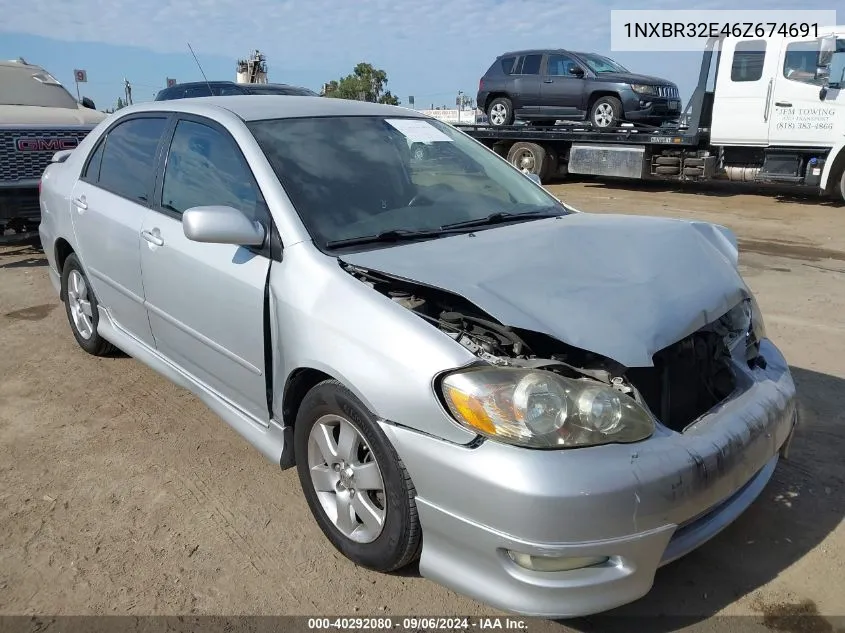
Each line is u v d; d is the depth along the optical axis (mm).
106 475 3404
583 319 2311
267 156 3123
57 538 2932
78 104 9250
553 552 2115
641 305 2443
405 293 2600
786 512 3090
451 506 2254
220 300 3127
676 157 12922
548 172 15008
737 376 2781
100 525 3021
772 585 2658
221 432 3838
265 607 2557
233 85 11844
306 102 3703
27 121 7496
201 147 3465
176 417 4008
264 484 3332
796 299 6199
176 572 2734
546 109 14641
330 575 2721
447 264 2619
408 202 3271
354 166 3295
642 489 2143
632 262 2762
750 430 2508
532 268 2607
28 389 4371
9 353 4980
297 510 3131
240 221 2838
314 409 2729
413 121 3873
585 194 13586
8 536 2943
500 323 2367
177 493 3258
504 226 3275
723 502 2541
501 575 2221
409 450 2322
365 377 2426
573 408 2184
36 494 3246
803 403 4066
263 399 3051
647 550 2207
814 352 4883
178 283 3402
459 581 2311
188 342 3486
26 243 8688
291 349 2736
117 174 4125
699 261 2893
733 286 2838
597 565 2213
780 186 14523
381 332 2438
